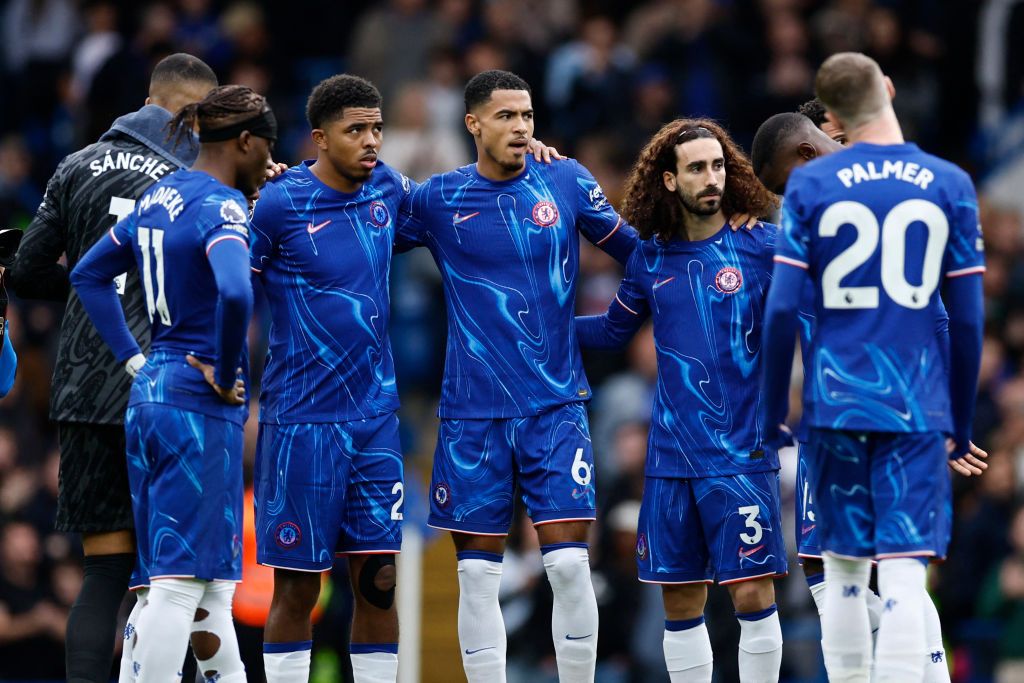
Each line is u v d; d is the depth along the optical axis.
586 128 55.12
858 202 23.41
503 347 27.20
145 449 24.11
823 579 27.38
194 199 23.97
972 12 61.06
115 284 25.88
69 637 25.55
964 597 41.56
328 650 38.12
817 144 27.02
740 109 55.31
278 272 27.03
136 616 25.62
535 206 27.31
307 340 26.84
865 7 57.03
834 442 23.72
